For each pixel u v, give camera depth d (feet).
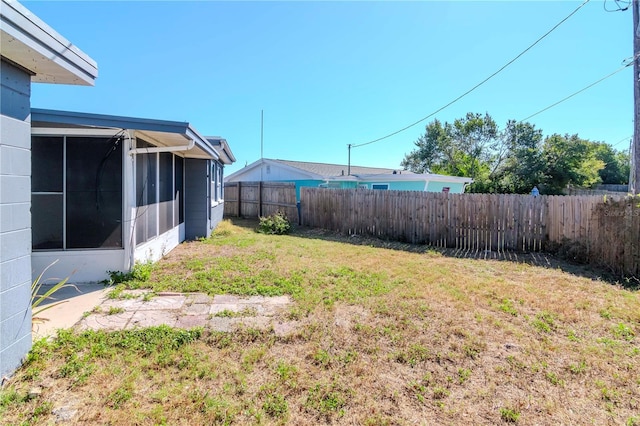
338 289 14.60
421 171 102.17
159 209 20.65
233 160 40.14
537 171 67.97
